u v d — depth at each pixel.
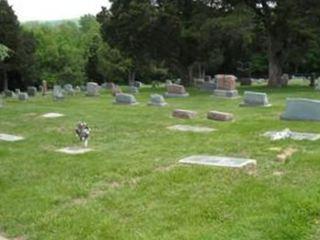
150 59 54.12
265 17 43.81
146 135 15.01
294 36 44.12
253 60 71.56
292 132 14.31
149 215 7.66
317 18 42.44
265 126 15.73
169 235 6.86
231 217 7.27
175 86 31.03
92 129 16.47
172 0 46.72
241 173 9.42
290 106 17.30
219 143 12.90
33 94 43.78
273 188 8.20
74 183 9.66
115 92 36.19
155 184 9.12
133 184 9.36
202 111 22.11
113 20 47.81
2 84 65.31
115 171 10.30
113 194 8.80
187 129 16.11
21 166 11.38
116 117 19.61
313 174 9.00
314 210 7.10
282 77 47.38
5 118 20.66
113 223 7.48
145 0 46.31
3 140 15.22
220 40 45.84
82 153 12.46
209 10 44.78
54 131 16.48
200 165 10.24
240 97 29.75
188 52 50.75
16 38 62.78
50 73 80.50
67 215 8.02
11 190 9.52
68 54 81.62
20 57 63.59
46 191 9.28
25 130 17.06
